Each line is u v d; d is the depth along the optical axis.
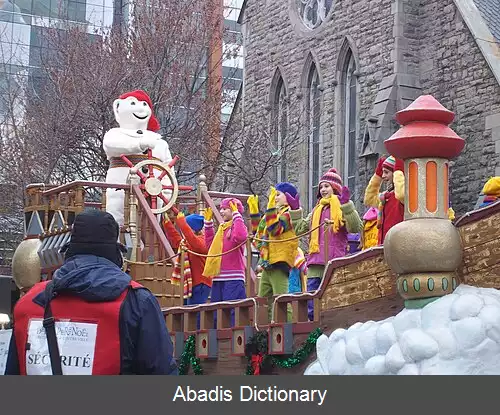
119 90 24.28
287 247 10.03
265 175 27.92
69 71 24.77
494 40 24.72
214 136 27.02
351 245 11.97
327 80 28.81
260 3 32.03
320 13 29.47
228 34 31.20
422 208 6.87
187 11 26.84
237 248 10.41
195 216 12.57
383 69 26.77
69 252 4.95
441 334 6.47
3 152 25.22
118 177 14.46
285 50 30.67
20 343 4.93
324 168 28.58
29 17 40.06
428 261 6.68
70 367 4.73
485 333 6.41
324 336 7.75
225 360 9.57
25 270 8.81
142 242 13.61
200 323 10.07
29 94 27.50
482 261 6.82
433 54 26.00
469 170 24.50
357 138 27.53
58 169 25.66
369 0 27.42
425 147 6.86
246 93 32.25
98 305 4.76
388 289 7.59
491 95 24.09
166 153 15.09
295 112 29.86
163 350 4.80
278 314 8.93
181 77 26.22
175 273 11.88
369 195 10.54
